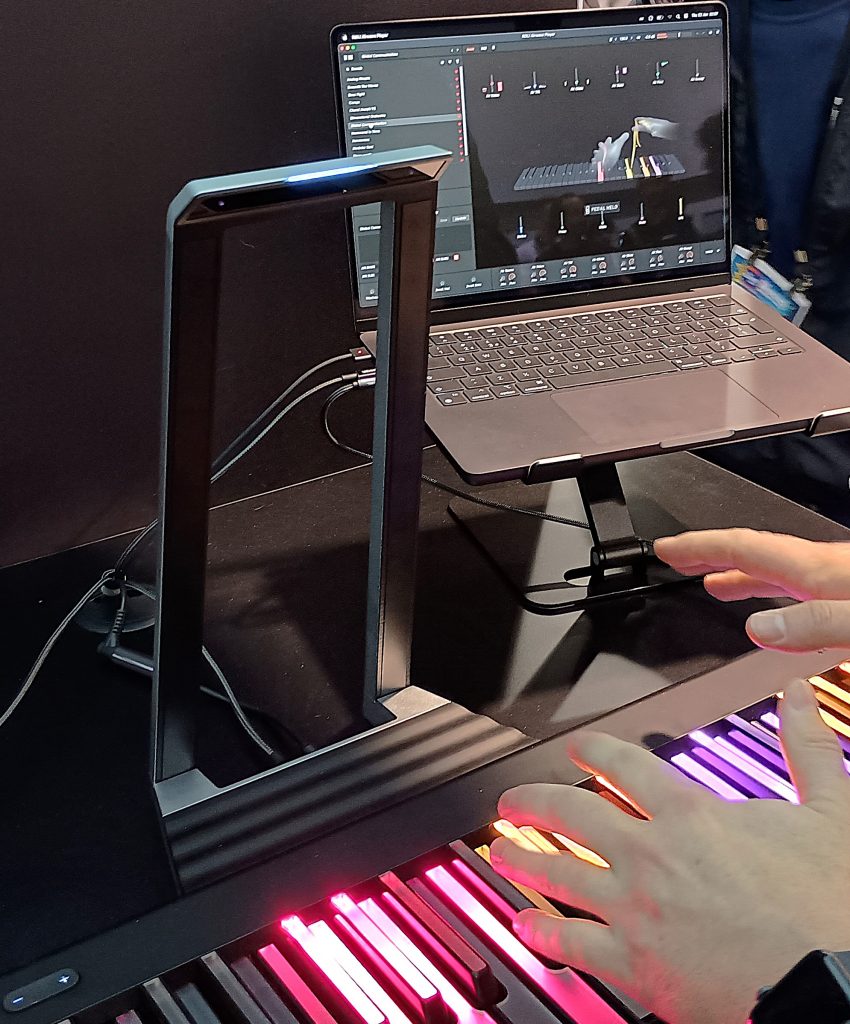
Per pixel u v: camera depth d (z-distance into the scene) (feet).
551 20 2.53
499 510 2.81
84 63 2.25
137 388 2.64
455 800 1.51
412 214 1.51
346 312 2.87
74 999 1.22
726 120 2.79
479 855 1.43
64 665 2.26
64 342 2.48
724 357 2.64
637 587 2.46
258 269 2.67
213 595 2.47
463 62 2.48
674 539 1.80
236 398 2.80
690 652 2.25
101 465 2.66
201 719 2.06
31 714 2.11
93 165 2.36
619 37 2.61
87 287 2.46
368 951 1.27
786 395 2.49
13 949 1.57
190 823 1.61
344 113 2.42
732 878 1.08
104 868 1.73
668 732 1.60
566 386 2.48
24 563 2.64
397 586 1.85
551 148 2.61
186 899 1.34
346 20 2.58
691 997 1.04
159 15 2.30
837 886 1.08
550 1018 1.19
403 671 1.94
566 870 1.20
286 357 2.83
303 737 2.02
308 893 1.35
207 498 1.52
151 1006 1.23
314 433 2.95
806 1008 0.93
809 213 3.88
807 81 3.84
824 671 1.73
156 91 2.37
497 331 2.68
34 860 1.75
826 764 1.21
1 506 2.56
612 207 2.73
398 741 1.78
